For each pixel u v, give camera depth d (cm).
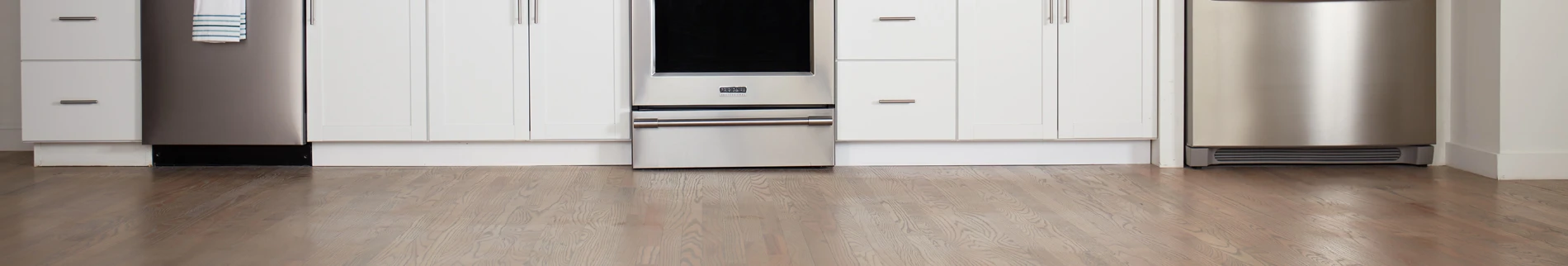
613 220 248
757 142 365
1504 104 336
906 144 380
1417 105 365
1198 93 364
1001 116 374
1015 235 225
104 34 368
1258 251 205
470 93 371
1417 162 371
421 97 371
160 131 369
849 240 219
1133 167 375
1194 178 341
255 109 367
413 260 197
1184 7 370
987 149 382
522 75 371
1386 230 232
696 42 363
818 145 366
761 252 206
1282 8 361
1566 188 310
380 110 371
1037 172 359
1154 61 374
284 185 319
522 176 346
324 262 195
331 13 367
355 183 325
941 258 199
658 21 362
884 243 216
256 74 366
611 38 371
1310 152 374
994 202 280
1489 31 345
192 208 267
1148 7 372
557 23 369
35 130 372
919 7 369
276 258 200
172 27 364
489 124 372
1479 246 211
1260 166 375
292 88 367
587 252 205
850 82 371
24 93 371
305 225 240
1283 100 364
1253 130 365
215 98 367
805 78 364
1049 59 372
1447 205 273
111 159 377
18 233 228
